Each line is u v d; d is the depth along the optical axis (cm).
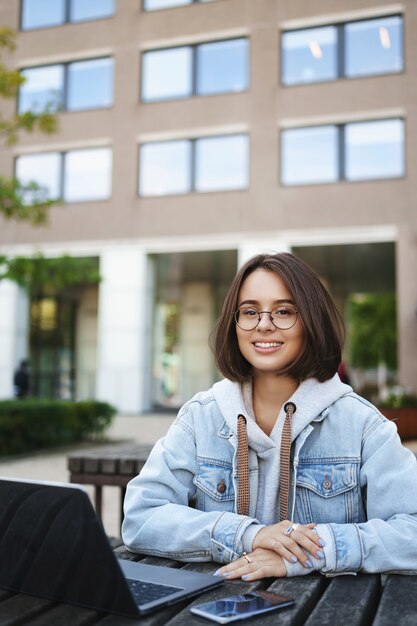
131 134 2011
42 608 126
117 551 177
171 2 2011
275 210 1859
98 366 1994
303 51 1883
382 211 1778
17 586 136
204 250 1928
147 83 2022
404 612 125
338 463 172
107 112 2038
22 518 136
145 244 1975
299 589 139
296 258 180
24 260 1117
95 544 123
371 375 2919
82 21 2086
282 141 1877
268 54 1898
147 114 2002
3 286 2088
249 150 1894
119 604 122
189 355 2398
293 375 175
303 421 170
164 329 2464
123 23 2047
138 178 2000
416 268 1741
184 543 163
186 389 2388
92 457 382
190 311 2417
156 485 178
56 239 2055
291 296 175
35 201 1073
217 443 182
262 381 182
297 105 1866
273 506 172
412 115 1775
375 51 1825
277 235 1852
